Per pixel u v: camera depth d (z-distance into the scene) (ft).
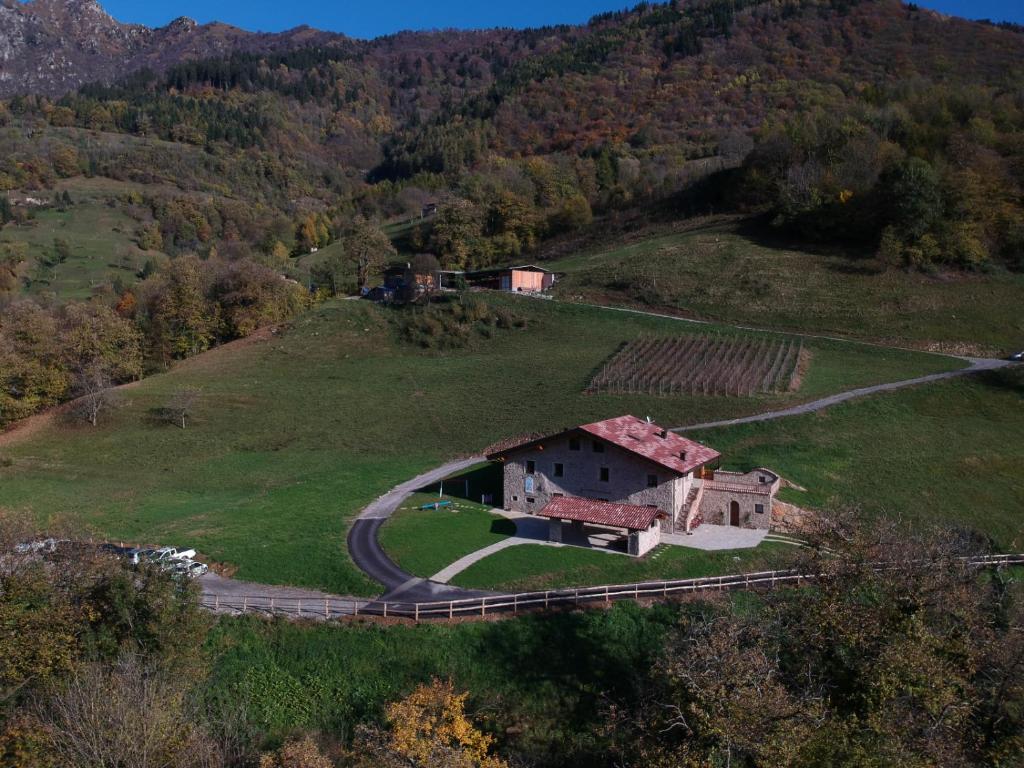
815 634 102.47
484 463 250.37
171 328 406.41
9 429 315.78
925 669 91.81
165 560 144.66
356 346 392.47
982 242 413.80
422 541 180.14
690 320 394.73
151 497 237.86
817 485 215.31
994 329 348.79
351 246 520.42
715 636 98.27
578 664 132.05
